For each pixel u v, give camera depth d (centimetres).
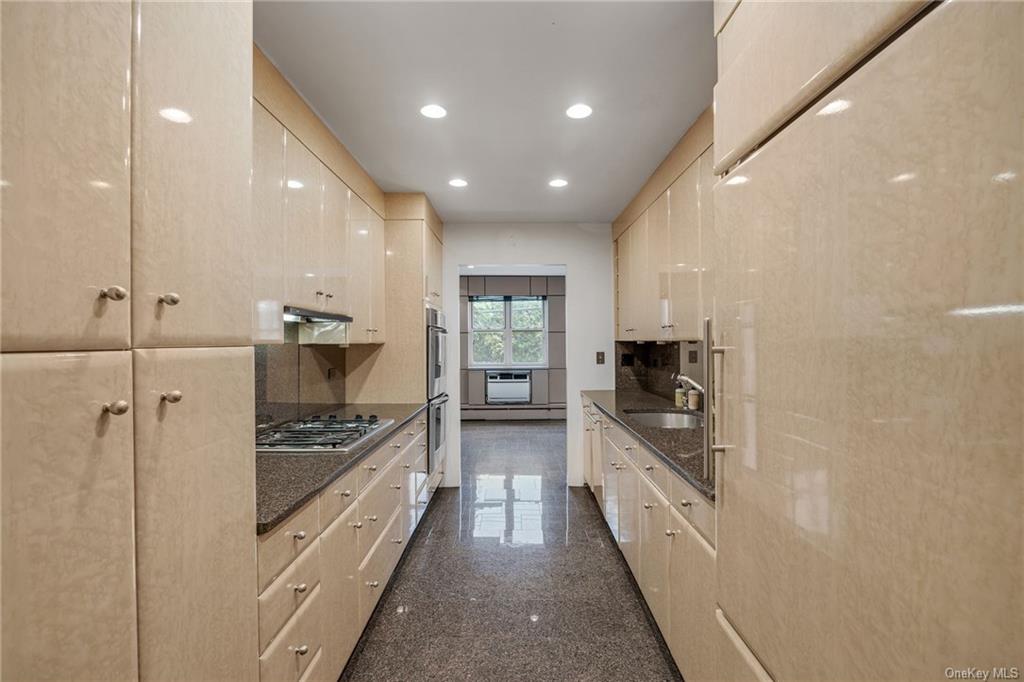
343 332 284
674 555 180
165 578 84
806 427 86
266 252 181
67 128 67
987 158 52
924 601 61
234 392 107
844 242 75
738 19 117
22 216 61
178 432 88
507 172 320
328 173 249
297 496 139
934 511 59
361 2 157
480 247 453
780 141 94
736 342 114
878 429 68
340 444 207
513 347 876
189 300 92
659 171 306
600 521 359
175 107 88
